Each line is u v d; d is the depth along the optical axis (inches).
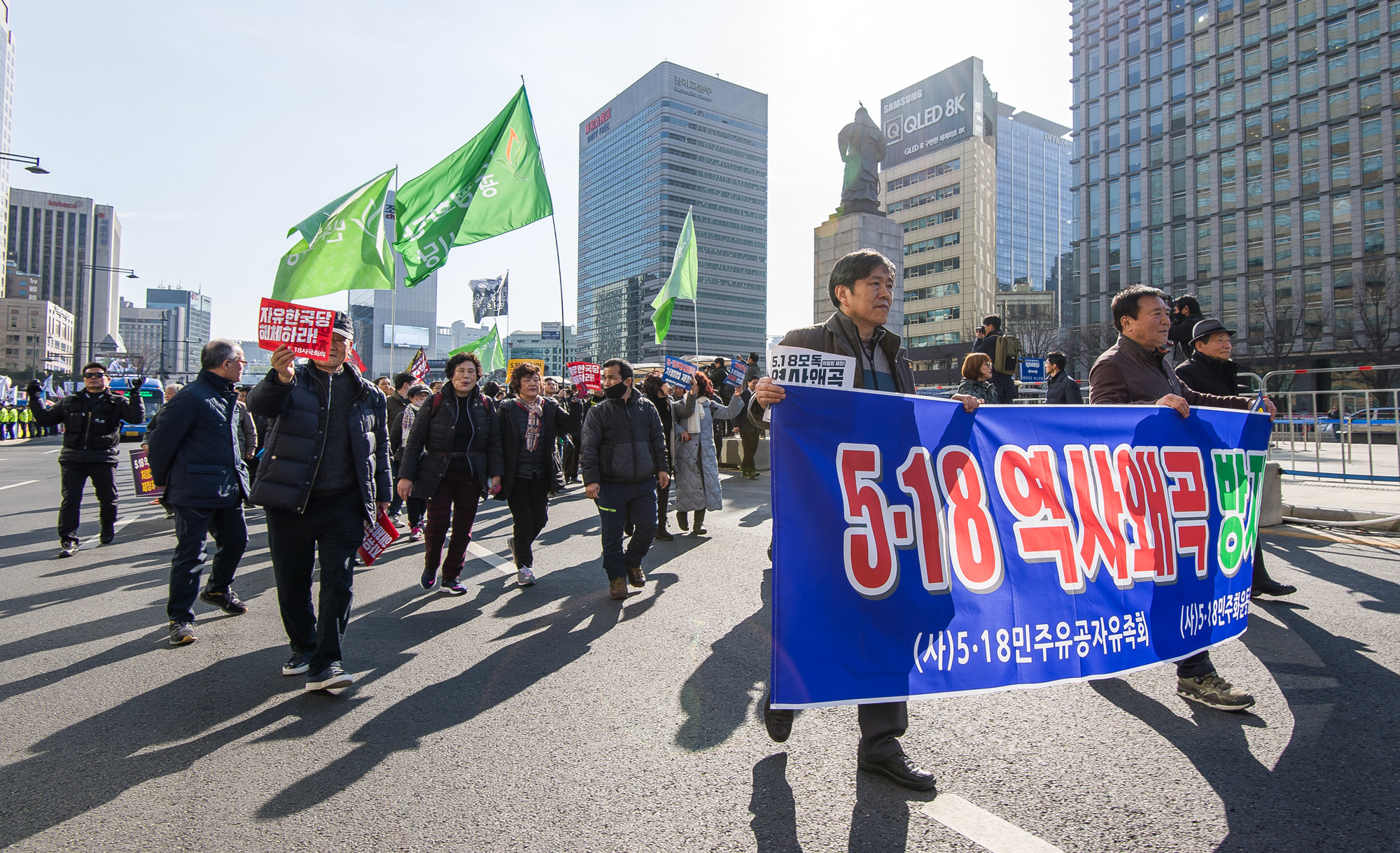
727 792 101.6
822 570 99.9
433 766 111.0
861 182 1398.9
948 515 108.2
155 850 88.9
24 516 409.7
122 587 236.8
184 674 154.9
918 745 115.2
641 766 110.0
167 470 184.2
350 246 247.8
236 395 202.2
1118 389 140.9
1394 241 1969.7
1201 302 2351.1
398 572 257.1
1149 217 2480.3
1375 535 273.0
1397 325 1753.2
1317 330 1952.5
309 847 89.4
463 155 407.2
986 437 113.7
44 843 90.7
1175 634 124.3
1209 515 133.2
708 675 149.9
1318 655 148.3
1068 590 114.7
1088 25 2647.6
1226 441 138.6
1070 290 2726.4
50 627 191.0
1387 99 1991.9
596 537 323.0
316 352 143.0
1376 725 116.6
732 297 5064.0
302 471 145.0
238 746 118.7
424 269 403.9
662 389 311.0
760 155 5226.4
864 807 96.7
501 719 128.5
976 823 91.8
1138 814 93.0
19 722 129.0
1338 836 87.0
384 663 159.9
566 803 99.2
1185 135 2394.2
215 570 201.2
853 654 99.7
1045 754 111.0
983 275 3176.7
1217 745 112.0
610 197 5310.0
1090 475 120.4
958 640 105.9
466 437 224.2
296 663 153.6
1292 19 2166.6
